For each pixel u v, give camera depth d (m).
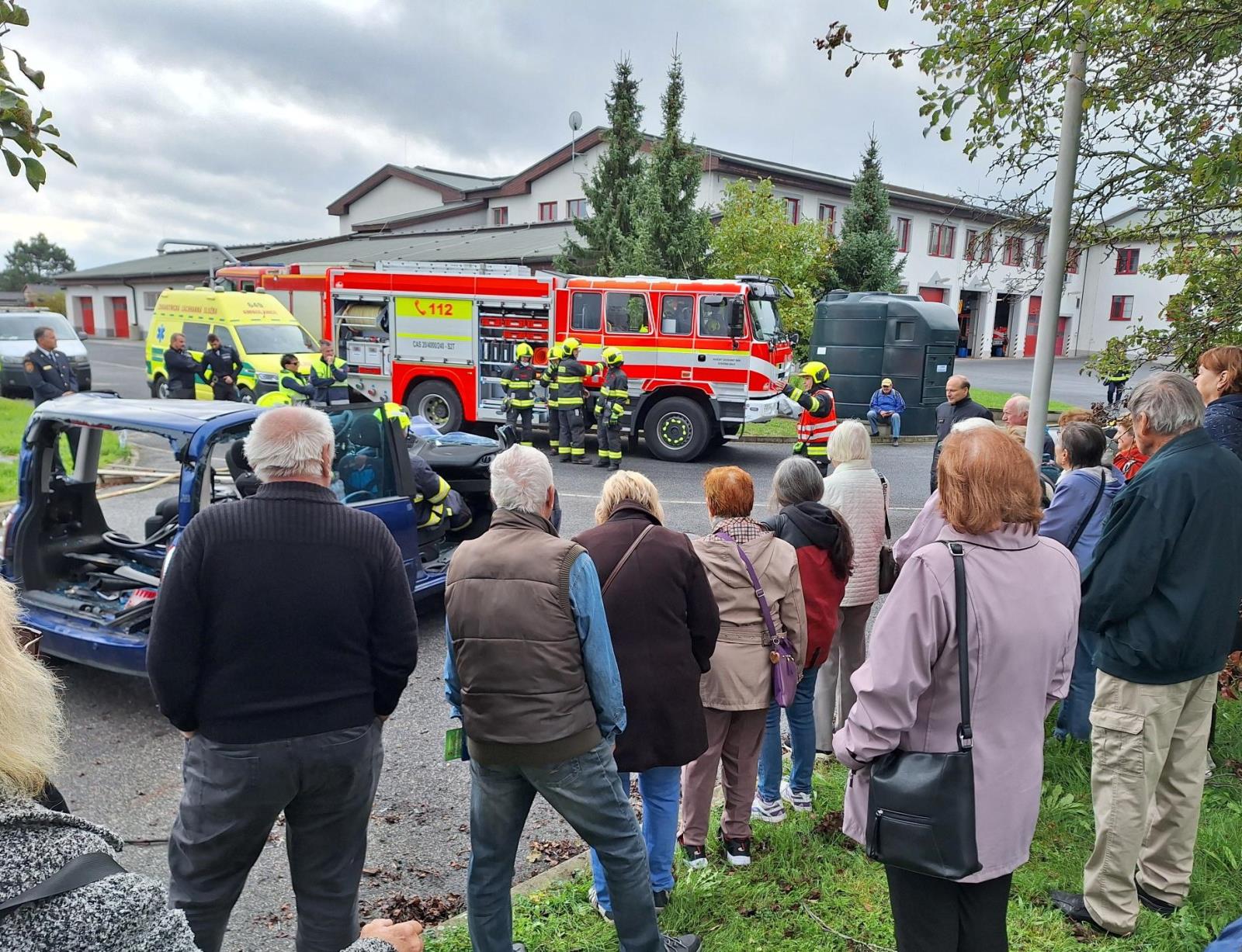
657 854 2.97
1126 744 2.81
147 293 46.09
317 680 2.29
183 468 4.52
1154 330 6.37
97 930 0.91
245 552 2.23
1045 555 2.11
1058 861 3.28
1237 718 4.43
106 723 4.64
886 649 2.02
